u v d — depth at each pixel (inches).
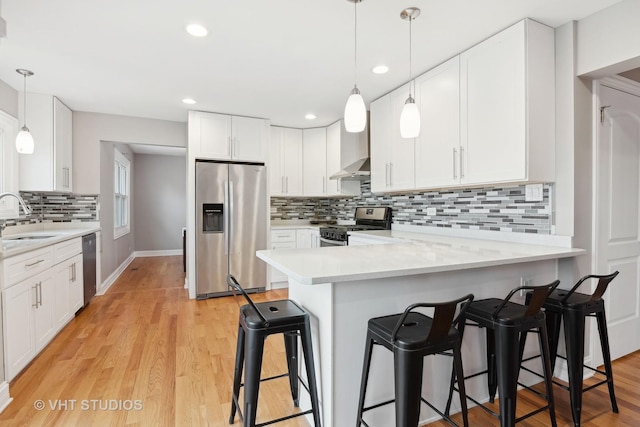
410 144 115.2
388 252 76.5
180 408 72.3
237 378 64.5
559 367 84.0
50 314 103.8
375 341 56.4
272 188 180.7
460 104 96.0
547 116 82.2
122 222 242.4
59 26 82.6
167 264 245.1
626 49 72.1
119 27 83.2
